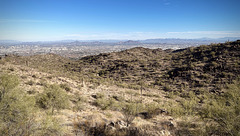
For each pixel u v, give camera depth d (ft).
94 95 59.26
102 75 156.15
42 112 25.57
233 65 104.42
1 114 16.49
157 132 21.72
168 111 40.70
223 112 16.17
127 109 35.94
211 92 79.10
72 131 19.88
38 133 16.02
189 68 123.44
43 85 54.49
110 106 45.09
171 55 203.72
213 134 16.89
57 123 18.31
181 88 93.50
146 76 133.69
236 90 18.71
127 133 20.84
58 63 258.37
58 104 32.45
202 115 19.10
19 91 20.89
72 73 157.89
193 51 179.42
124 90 86.07
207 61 129.18
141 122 29.89
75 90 60.85
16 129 15.43
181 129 21.58
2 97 17.99
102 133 20.33
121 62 201.05
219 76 97.91
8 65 78.64
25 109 18.85
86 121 25.05
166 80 115.44
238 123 14.94
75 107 36.91
